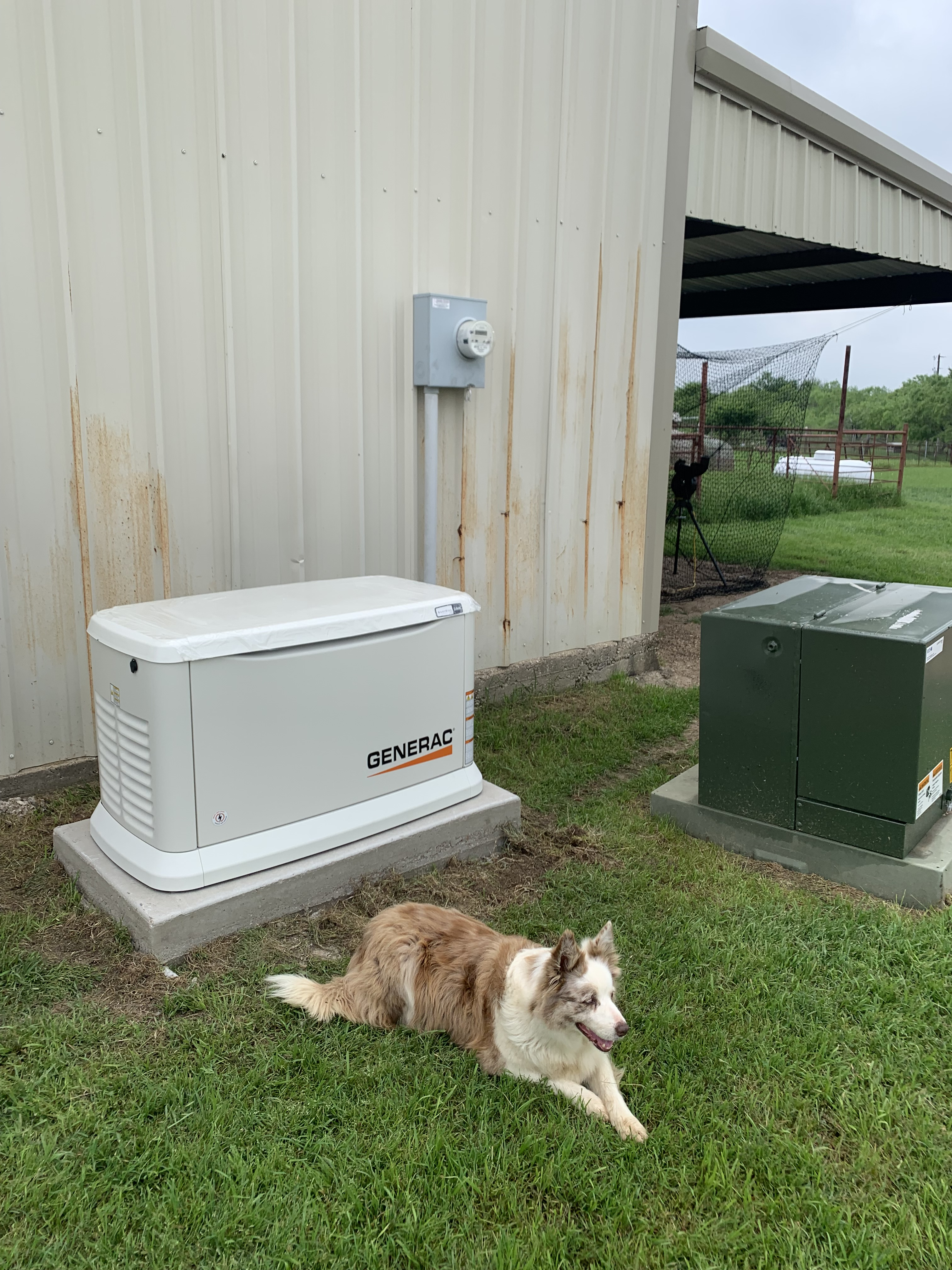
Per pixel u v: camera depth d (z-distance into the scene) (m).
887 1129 2.73
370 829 3.96
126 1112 2.61
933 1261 2.29
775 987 3.44
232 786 3.50
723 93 8.11
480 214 6.11
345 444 5.64
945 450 44.31
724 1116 2.77
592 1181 2.45
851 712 4.19
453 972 3.03
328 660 3.72
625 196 7.07
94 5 4.25
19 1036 2.89
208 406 4.98
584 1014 2.58
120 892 3.44
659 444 7.89
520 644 7.11
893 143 10.55
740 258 13.20
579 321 6.96
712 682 4.64
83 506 4.62
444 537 6.38
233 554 5.23
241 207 4.92
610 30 6.61
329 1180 2.42
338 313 5.45
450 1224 2.33
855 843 4.29
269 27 4.85
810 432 25.78
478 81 5.89
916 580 12.40
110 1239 2.21
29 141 4.18
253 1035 2.98
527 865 4.42
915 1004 3.32
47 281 4.33
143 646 3.26
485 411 6.43
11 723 4.55
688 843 4.75
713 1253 2.29
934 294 14.20
